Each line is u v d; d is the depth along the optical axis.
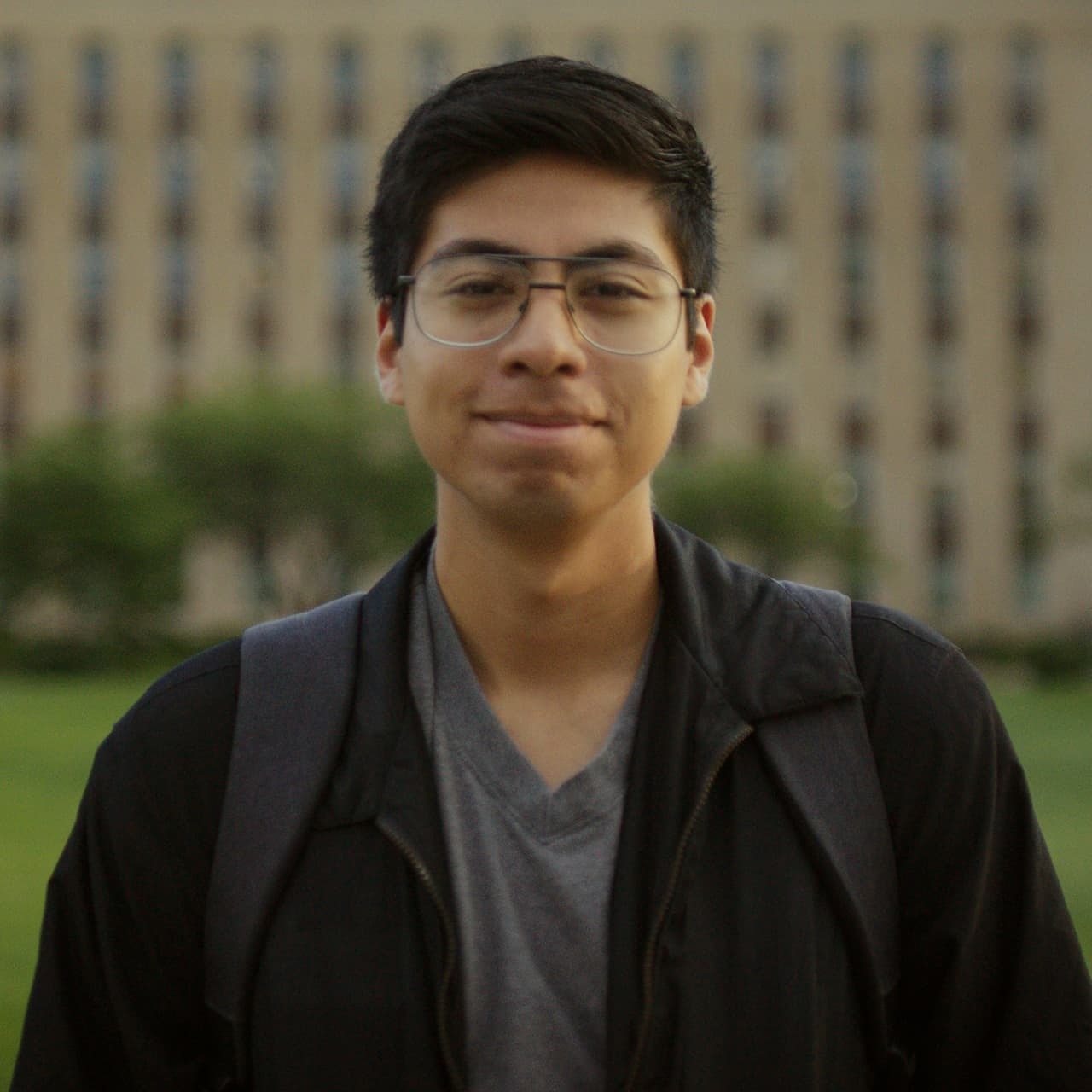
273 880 1.33
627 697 1.42
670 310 1.35
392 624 1.44
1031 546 46.66
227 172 47.53
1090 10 47.12
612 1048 1.28
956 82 47.38
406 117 1.49
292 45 47.75
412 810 1.34
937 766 1.41
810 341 47.06
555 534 1.34
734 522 43.12
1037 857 1.45
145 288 47.31
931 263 47.19
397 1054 1.29
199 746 1.41
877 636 1.47
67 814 9.30
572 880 1.34
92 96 47.81
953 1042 1.42
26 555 36.81
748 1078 1.29
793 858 1.35
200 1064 1.42
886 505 46.84
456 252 1.33
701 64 47.53
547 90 1.33
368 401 42.31
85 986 1.43
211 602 45.31
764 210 47.25
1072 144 47.09
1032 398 46.94
